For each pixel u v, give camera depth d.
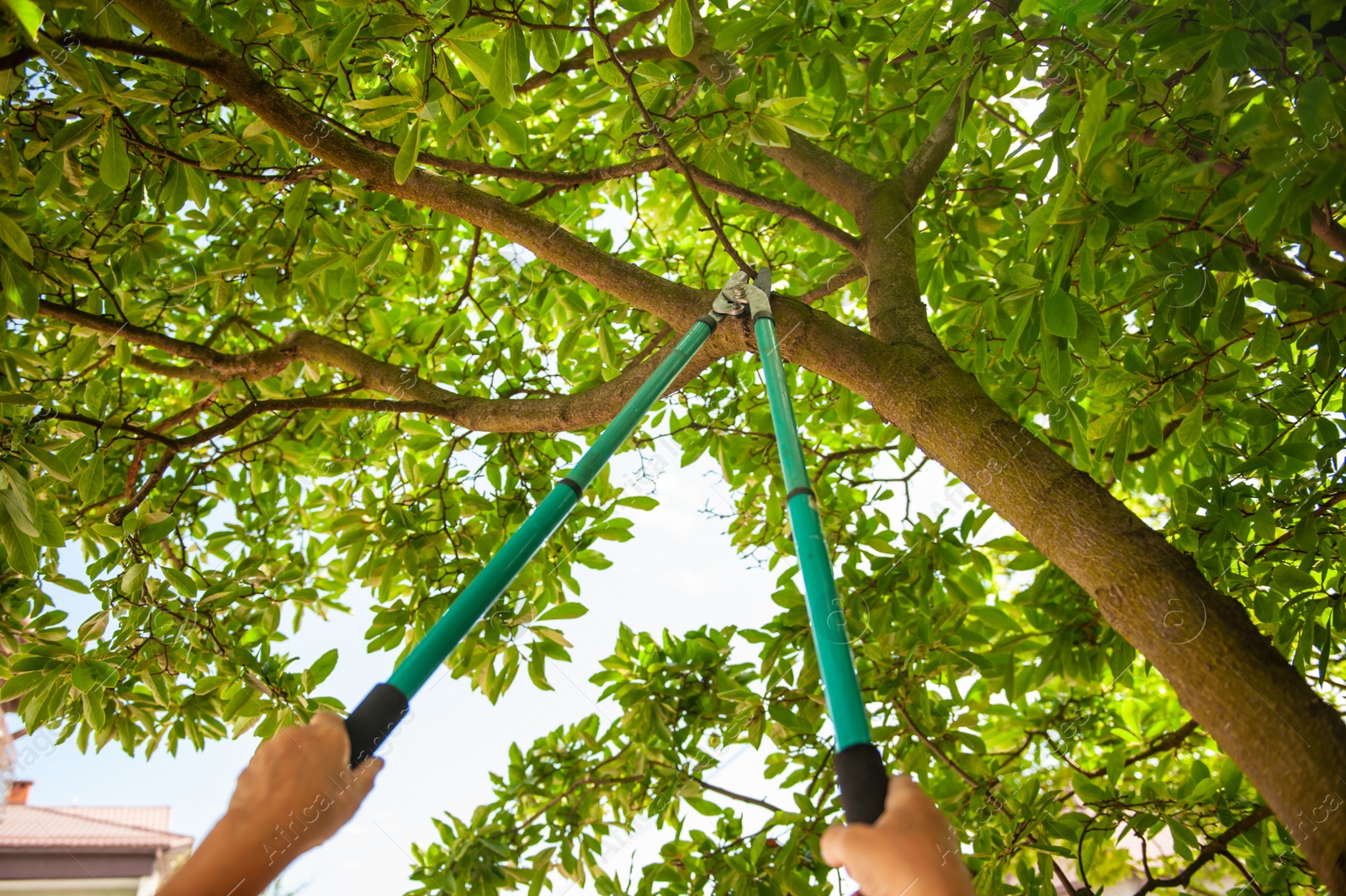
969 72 2.70
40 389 3.33
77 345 3.31
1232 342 2.47
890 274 2.76
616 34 3.71
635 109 2.86
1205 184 2.29
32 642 2.89
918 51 2.71
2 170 2.53
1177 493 2.87
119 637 2.96
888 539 3.67
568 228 4.37
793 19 3.01
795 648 3.60
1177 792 3.30
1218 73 2.03
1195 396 2.65
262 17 2.93
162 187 2.90
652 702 3.90
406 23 2.13
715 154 2.81
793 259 4.64
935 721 3.60
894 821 0.84
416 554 3.49
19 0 1.44
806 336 2.39
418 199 2.74
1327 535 2.75
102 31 2.47
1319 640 2.70
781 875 3.36
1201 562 2.82
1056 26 2.43
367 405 3.30
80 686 2.79
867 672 3.57
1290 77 2.00
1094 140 1.79
